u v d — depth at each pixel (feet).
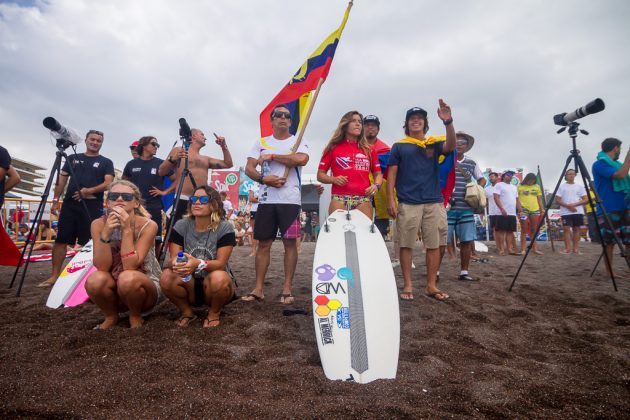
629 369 7.32
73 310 10.66
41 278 16.39
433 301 12.10
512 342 8.93
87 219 15.25
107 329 8.96
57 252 14.89
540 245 34.19
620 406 5.83
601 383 6.73
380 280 8.98
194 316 9.93
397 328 7.86
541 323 10.33
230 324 9.48
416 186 12.80
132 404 5.42
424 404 5.72
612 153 16.20
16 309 10.94
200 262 9.00
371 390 6.18
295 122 13.99
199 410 5.28
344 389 6.18
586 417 5.49
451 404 5.74
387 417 5.24
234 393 5.85
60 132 13.24
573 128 13.57
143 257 9.34
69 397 5.51
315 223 55.52
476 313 10.75
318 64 13.57
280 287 14.37
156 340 8.23
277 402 5.62
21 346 7.82
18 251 14.06
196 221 10.00
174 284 9.16
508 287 14.46
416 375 6.79
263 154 12.39
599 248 30.42
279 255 24.98
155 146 16.11
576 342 8.84
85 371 6.43
